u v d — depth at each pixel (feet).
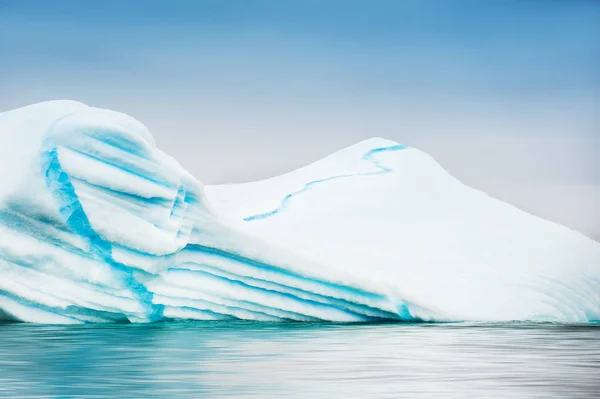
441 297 237.45
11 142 210.59
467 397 121.90
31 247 199.93
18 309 201.46
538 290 247.70
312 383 131.03
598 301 255.70
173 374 137.69
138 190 204.33
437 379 135.23
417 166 305.32
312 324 216.13
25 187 199.62
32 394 121.60
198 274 214.90
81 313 204.33
